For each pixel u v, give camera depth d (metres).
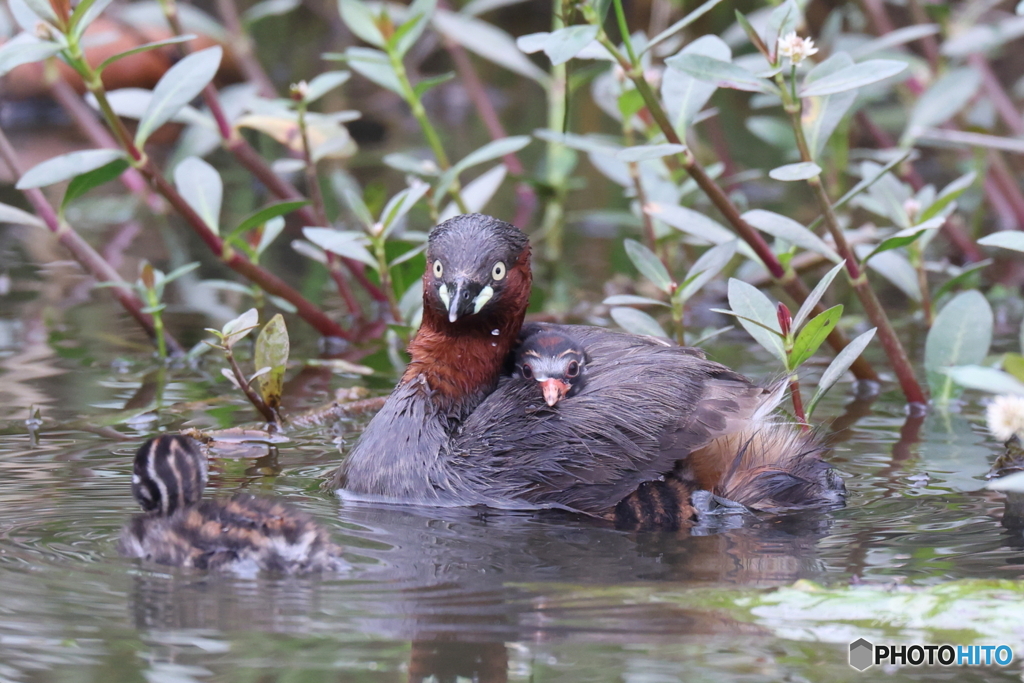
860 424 11.46
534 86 30.73
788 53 9.99
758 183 22.58
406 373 10.21
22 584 7.38
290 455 10.68
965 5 21.67
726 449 9.58
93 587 7.34
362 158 23.88
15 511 8.77
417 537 8.54
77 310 15.82
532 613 6.98
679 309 12.00
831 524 8.79
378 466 9.77
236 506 8.27
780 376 10.51
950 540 8.34
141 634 6.67
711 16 29.17
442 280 9.96
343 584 7.46
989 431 11.18
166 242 19.30
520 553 8.16
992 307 16.06
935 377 12.16
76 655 6.39
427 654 6.45
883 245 10.98
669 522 9.01
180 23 16.05
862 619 6.86
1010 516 8.87
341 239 12.37
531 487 9.49
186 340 14.50
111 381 12.83
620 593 7.30
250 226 13.34
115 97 15.20
